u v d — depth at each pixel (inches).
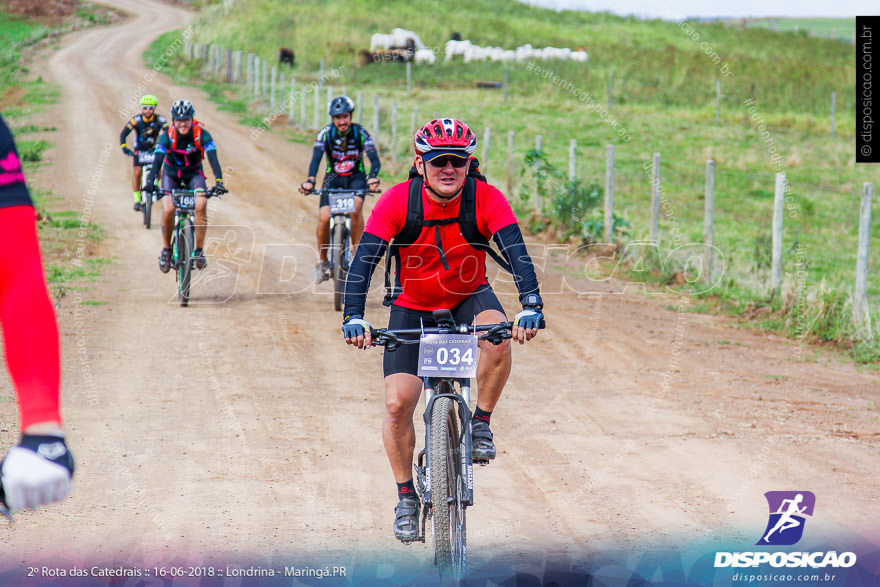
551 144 2187.5
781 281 1021.2
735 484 484.1
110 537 399.5
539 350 800.3
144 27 5733.3
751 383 711.7
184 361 716.0
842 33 5526.6
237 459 509.0
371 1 4906.5
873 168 2244.1
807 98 3277.6
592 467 510.6
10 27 5826.8
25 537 395.5
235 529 414.0
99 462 496.1
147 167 1350.9
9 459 114.3
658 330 896.3
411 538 376.5
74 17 6087.6
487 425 407.2
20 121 2667.3
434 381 379.9
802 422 606.2
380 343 368.8
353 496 462.3
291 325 848.3
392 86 3179.1
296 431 561.3
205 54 4015.8
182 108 887.7
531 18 5054.1
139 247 1224.2
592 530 420.5
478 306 405.1
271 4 4677.7
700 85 3405.5
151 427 559.5
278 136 2372.0
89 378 660.7
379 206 386.3
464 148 367.6
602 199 1486.2
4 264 121.1
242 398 626.2
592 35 4547.2
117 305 908.0
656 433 575.8
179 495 453.7
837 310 909.2
